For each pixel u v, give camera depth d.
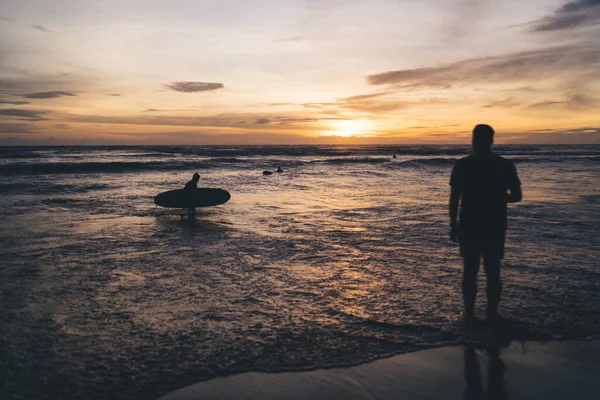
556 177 22.66
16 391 2.87
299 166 34.00
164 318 4.15
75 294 4.83
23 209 11.33
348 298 4.73
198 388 2.97
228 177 23.34
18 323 4.00
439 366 3.29
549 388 2.99
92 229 8.73
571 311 4.30
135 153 58.12
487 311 3.97
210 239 7.83
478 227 3.81
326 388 3.00
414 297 4.76
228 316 4.21
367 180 22.00
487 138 3.77
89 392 2.88
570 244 7.30
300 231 8.61
